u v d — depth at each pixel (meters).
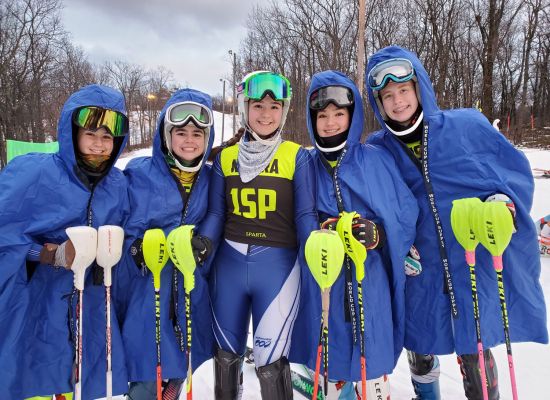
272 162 2.14
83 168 1.95
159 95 38.12
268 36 25.27
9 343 1.76
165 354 2.00
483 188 1.92
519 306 2.02
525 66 25.08
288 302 2.08
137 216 2.03
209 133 2.18
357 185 1.99
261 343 2.05
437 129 2.03
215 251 2.21
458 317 1.98
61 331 1.85
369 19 20.02
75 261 1.73
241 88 2.20
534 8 23.89
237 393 2.11
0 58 21.02
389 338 1.96
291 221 2.15
